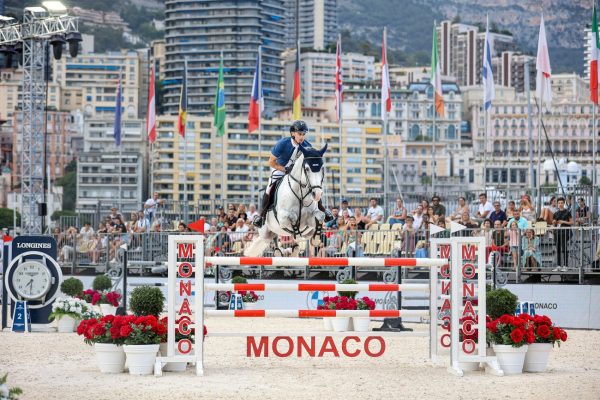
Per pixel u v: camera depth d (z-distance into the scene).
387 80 35.62
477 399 11.66
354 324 20.08
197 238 13.93
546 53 32.09
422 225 25.33
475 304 17.64
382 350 14.87
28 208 38.03
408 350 16.91
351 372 13.91
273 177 14.51
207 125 167.62
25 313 20.06
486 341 14.23
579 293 21.22
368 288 14.54
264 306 24.44
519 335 13.74
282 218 13.97
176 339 14.12
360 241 24.08
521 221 23.19
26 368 14.38
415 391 12.23
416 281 20.81
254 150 169.75
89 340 14.08
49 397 11.68
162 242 27.92
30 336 19.08
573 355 16.19
